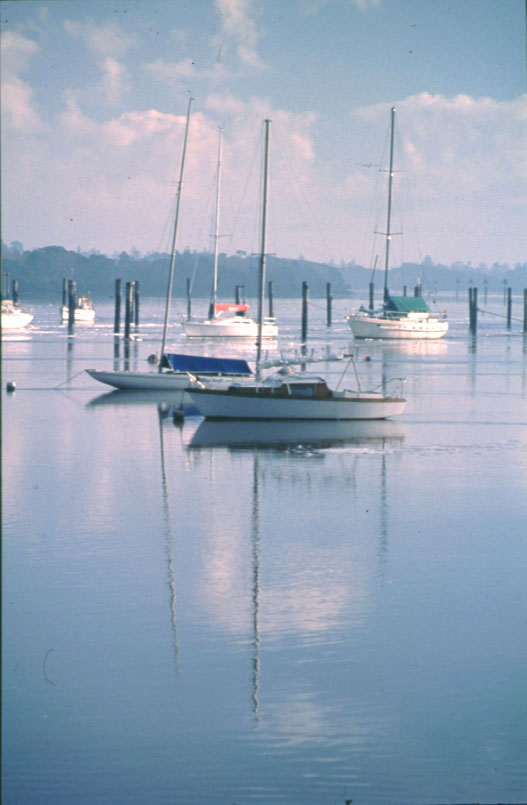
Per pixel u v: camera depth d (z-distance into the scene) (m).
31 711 20.30
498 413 71.44
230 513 39.06
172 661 23.11
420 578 30.28
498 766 18.16
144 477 46.34
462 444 57.41
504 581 30.02
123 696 21.12
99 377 83.00
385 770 17.73
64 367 102.94
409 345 151.12
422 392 85.50
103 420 65.62
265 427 63.59
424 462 51.31
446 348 145.38
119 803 16.67
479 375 101.62
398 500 41.97
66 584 29.12
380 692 21.39
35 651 23.66
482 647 24.27
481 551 33.56
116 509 39.38
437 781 17.56
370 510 39.97
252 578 30.11
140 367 103.94
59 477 45.91
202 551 33.19
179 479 45.94
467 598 28.30
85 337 155.25
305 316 157.25
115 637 24.64
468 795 17.16
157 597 28.00
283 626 25.67
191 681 22.02
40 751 18.47
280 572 30.81
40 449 53.69
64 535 35.03
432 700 21.00
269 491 43.47
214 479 46.06
